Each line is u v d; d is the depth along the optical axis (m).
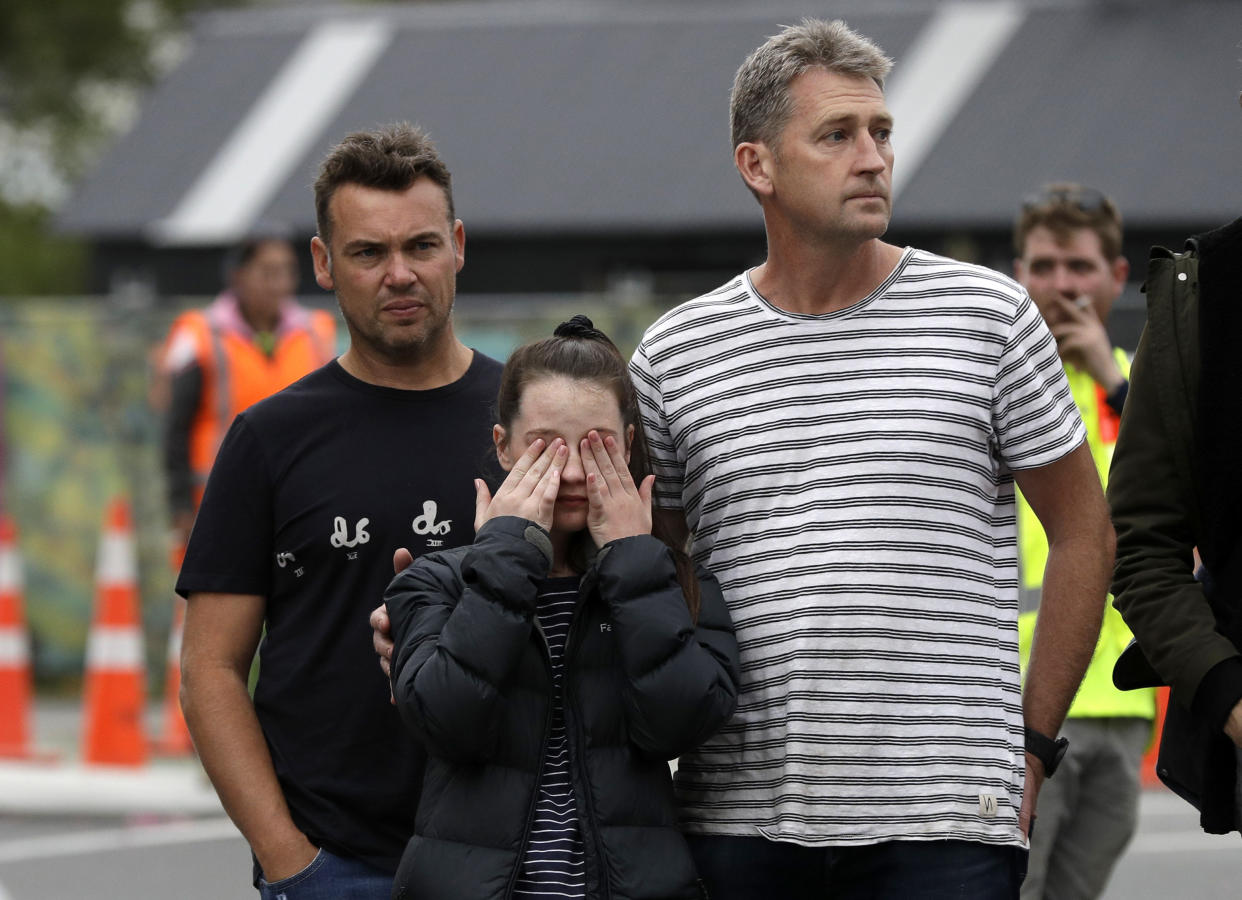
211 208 64.50
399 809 14.02
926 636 13.04
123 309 42.91
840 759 13.00
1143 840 29.77
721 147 63.16
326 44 72.88
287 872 13.89
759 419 13.56
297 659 14.20
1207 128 59.41
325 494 14.19
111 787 32.81
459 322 41.06
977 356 13.32
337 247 14.23
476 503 14.15
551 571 13.48
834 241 13.28
